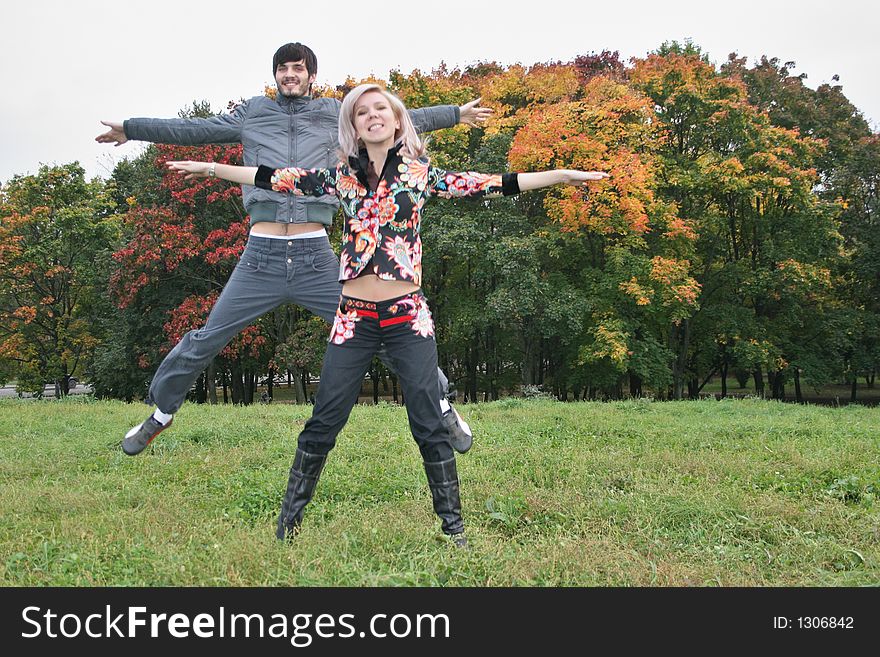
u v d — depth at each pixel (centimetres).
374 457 678
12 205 2689
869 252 2481
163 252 2180
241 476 576
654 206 2080
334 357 376
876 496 521
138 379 2470
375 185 364
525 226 2128
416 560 339
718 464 629
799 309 2405
